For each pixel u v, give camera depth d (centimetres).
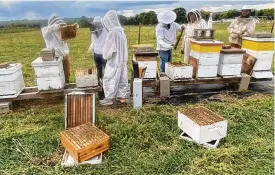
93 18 541
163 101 525
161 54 603
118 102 522
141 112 465
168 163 324
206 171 311
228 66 540
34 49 1214
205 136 359
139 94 477
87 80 502
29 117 460
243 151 345
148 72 518
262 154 339
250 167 317
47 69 467
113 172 313
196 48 525
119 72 487
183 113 391
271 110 470
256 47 550
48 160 338
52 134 398
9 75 461
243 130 404
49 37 522
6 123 439
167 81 524
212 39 543
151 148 360
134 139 380
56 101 543
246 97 543
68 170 318
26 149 359
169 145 369
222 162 325
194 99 536
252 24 621
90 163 328
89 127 372
